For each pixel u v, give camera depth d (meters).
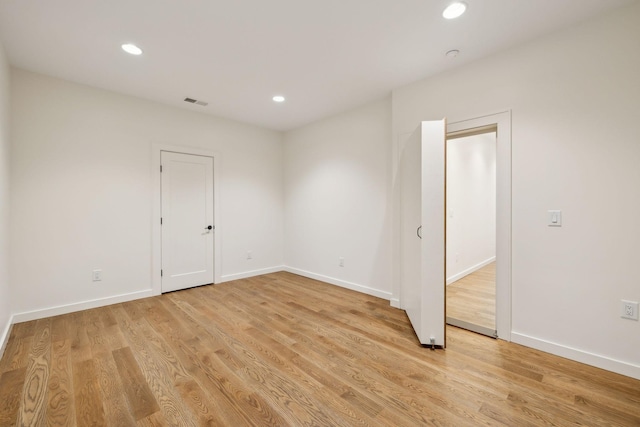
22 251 2.80
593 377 1.90
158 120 3.70
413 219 2.64
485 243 5.33
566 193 2.13
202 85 3.18
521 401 1.68
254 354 2.22
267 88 3.25
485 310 3.15
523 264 2.33
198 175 4.10
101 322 2.81
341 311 3.15
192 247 4.05
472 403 1.67
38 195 2.89
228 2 1.88
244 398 1.71
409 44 2.37
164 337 2.50
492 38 2.27
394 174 3.26
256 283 4.31
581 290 2.08
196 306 3.29
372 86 3.18
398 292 3.26
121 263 3.42
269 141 4.93
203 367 2.04
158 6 1.92
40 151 2.90
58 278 3.01
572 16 2.00
